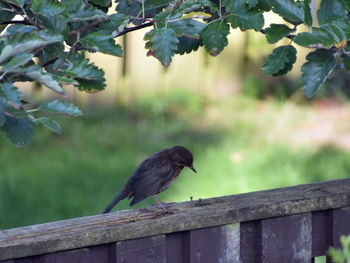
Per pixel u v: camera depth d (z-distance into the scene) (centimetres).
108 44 663
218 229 709
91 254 661
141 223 673
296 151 2041
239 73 2484
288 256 745
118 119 2288
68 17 639
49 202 1708
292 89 2466
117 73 2355
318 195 752
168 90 2422
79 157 2000
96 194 1755
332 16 678
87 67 646
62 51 668
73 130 2186
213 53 703
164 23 679
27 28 654
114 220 680
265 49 2477
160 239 685
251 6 673
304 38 659
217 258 711
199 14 680
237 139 2147
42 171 1895
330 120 2270
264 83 2478
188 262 701
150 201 1719
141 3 741
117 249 665
